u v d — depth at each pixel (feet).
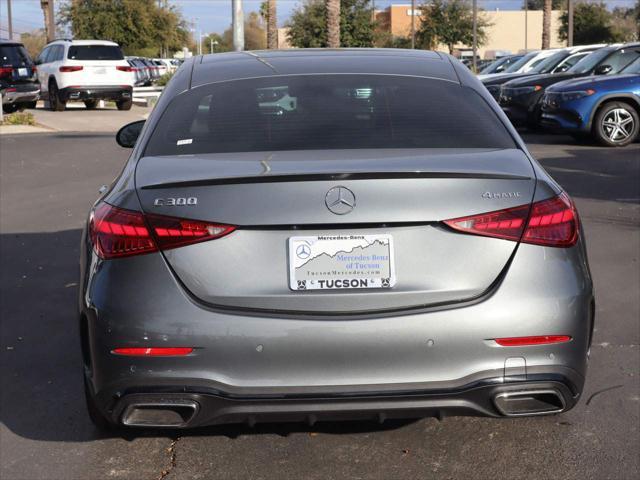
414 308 10.10
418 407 10.04
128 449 12.28
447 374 10.07
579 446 12.07
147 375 10.06
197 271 10.09
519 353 10.15
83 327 10.83
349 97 12.28
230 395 9.96
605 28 220.43
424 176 10.10
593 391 13.93
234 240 10.09
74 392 14.38
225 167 10.59
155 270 10.13
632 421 12.80
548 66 63.77
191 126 11.85
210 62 13.97
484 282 10.18
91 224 11.04
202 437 12.58
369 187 10.03
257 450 12.16
